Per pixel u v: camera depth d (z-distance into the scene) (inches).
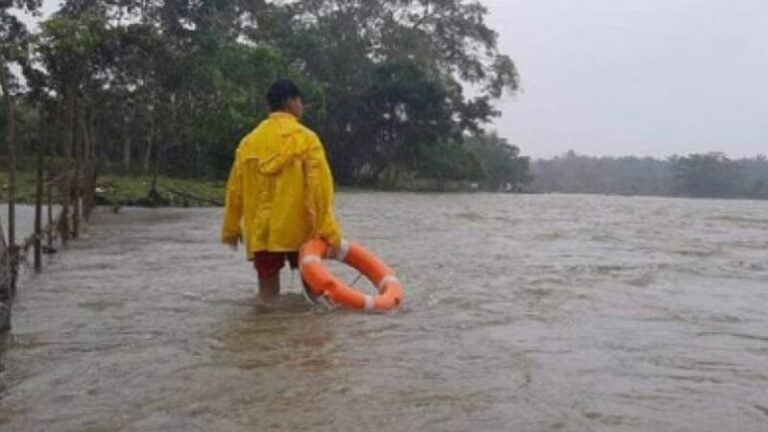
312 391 164.1
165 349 200.4
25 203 1023.0
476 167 2445.9
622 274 348.8
